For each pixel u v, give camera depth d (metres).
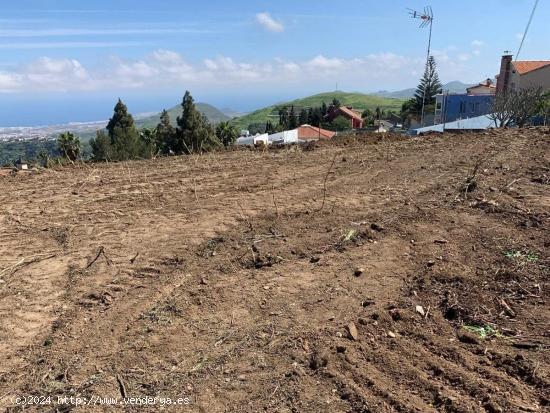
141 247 4.75
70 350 3.14
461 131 13.46
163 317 3.50
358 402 2.61
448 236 4.78
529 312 3.43
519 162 7.88
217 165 8.92
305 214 5.61
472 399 2.57
